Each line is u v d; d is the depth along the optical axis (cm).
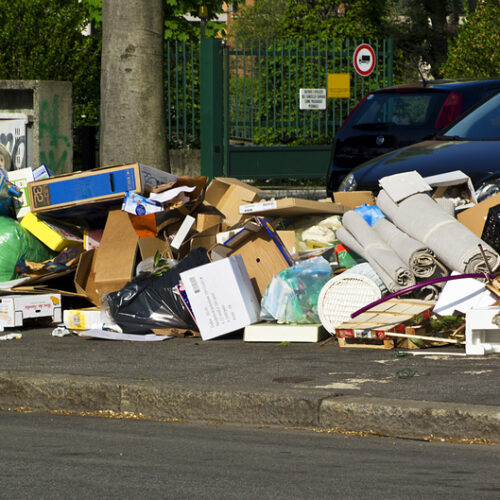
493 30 4525
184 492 856
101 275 1716
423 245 1527
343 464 946
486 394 1103
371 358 1345
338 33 5156
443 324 1439
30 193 1866
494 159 1811
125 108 2267
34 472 928
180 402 1174
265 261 1659
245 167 3111
